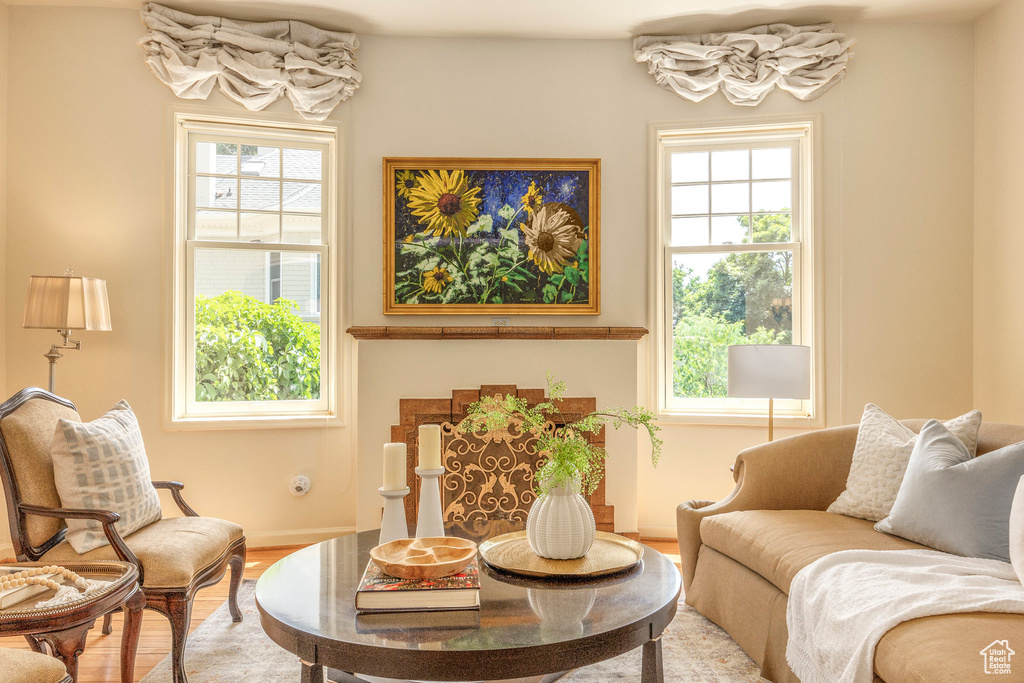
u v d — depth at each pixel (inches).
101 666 88.4
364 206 148.3
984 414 140.5
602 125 151.4
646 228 151.0
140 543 83.4
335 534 147.1
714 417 147.5
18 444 82.3
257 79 140.1
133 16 139.2
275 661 88.4
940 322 144.1
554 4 137.7
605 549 76.6
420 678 51.3
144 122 139.3
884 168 145.3
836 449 104.5
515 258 148.4
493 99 150.9
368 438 138.3
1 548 131.5
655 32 149.5
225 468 141.9
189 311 143.8
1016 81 131.8
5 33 135.3
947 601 60.4
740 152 153.2
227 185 147.0
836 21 146.1
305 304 150.6
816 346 145.4
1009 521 71.7
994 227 138.0
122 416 95.5
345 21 144.4
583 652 53.6
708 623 100.2
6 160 134.8
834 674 64.5
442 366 139.4
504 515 136.8
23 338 134.3
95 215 137.2
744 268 152.4
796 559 79.6
